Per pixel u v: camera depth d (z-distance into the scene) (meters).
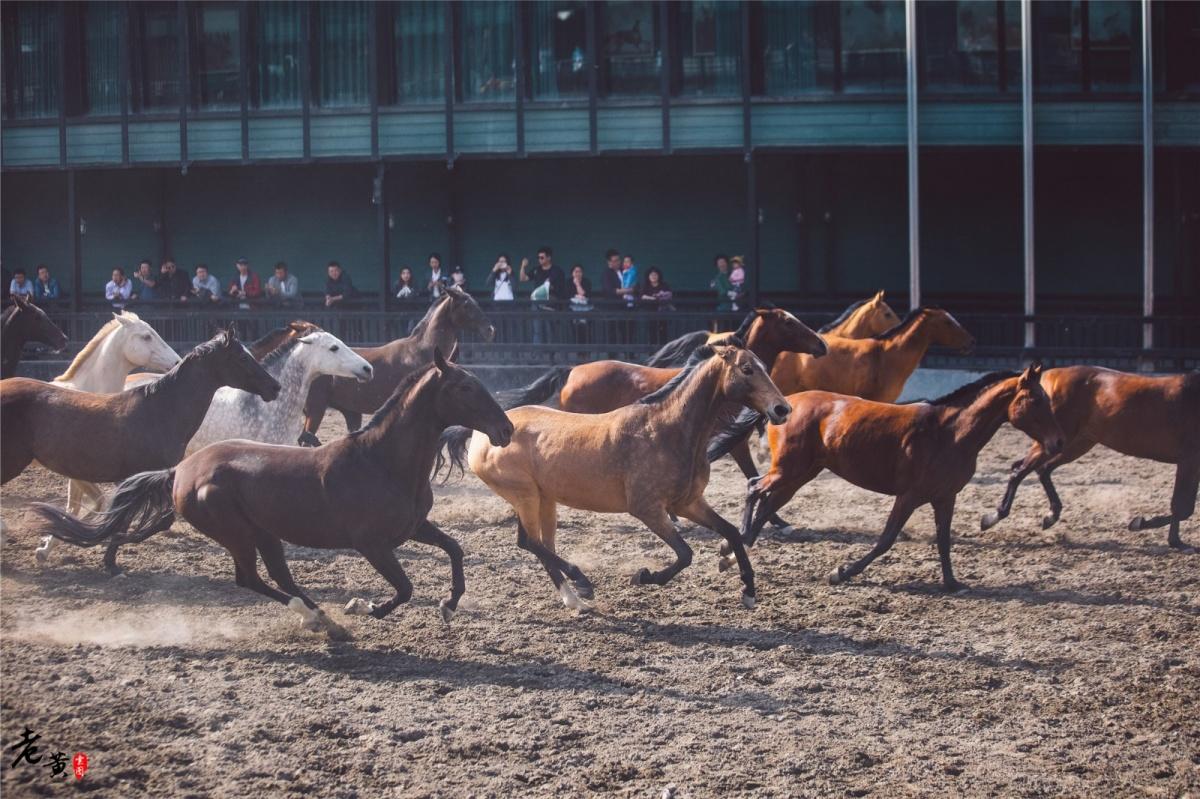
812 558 13.19
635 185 27.53
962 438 11.74
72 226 27.38
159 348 14.42
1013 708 9.15
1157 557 13.39
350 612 10.73
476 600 11.38
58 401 11.89
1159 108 23.62
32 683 8.88
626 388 14.51
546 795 7.55
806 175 26.64
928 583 12.30
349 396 16.64
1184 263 24.98
